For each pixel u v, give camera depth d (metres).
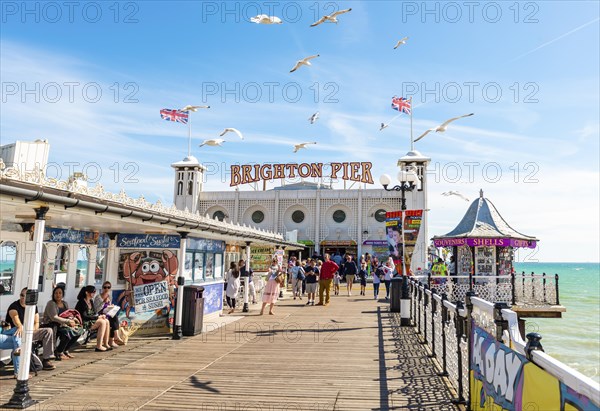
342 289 26.58
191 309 10.38
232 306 15.00
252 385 6.41
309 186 45.88
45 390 6.14
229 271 15.33
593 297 58.59
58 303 8.13
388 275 19.38
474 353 4.98
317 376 6.89
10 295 7.80
